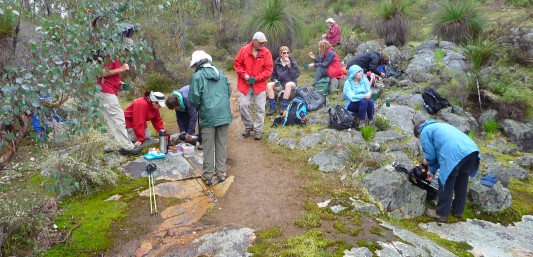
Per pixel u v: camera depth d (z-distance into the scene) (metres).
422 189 4.89
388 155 5.78
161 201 4.58
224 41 13.49
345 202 4.56
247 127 6.61
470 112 8.29
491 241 4.39
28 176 5.03
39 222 3.86
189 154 5.67
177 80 9.52
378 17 11.96
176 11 11.52
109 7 3.80
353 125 6.62
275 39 9.51
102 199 4.59
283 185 5.05
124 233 3.99
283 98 7.17
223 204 4.63
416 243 3.99
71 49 3.23
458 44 11.43
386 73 9.48
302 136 6.39
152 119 5.97
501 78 8.71
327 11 18.47
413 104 7.88
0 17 4.07
